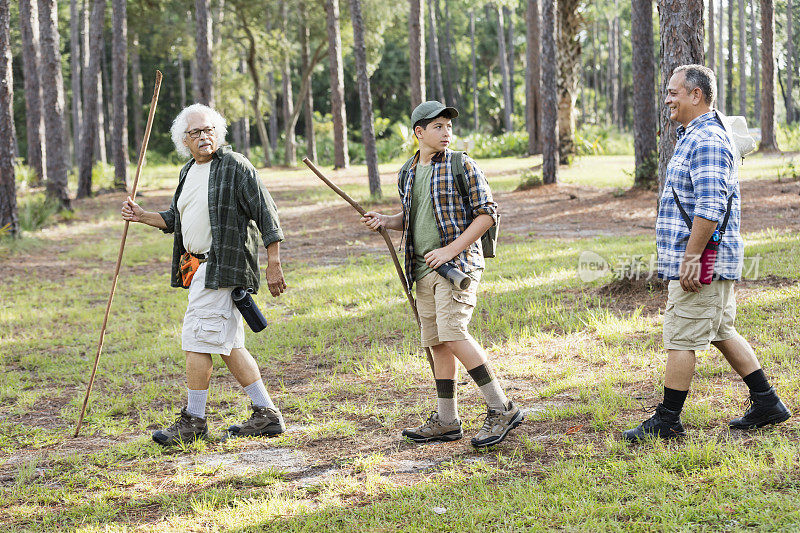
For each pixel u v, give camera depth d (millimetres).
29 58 29469
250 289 5039
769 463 3721
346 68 69562
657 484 3584
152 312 9953
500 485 3865
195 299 4957
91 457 4848
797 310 6688
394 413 5262
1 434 5492
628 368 5785
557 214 17266
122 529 3725
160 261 14672
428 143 4441
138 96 55094
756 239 10953
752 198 16156
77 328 9297
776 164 23938
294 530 3555
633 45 19719
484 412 5113
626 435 4238
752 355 4191
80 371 7297
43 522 3887
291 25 45438
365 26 40375
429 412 5230
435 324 4551
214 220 4895
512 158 39312
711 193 3881
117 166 29047
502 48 60688
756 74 57312
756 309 6918
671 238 4098
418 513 3623
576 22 29188
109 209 23266
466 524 3447
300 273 12141
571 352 6449
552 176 22516
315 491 4062
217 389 6359
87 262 14695
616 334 6719
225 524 3668
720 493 3404
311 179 31688
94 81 26844
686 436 4215
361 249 14516
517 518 3471
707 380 5164
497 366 6230
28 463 4805
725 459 3746
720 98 74938
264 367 7043
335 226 17812
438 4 75125
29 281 12797
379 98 74125
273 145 59344
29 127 29750
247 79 41250
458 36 77500
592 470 3904
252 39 41812
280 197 24719
